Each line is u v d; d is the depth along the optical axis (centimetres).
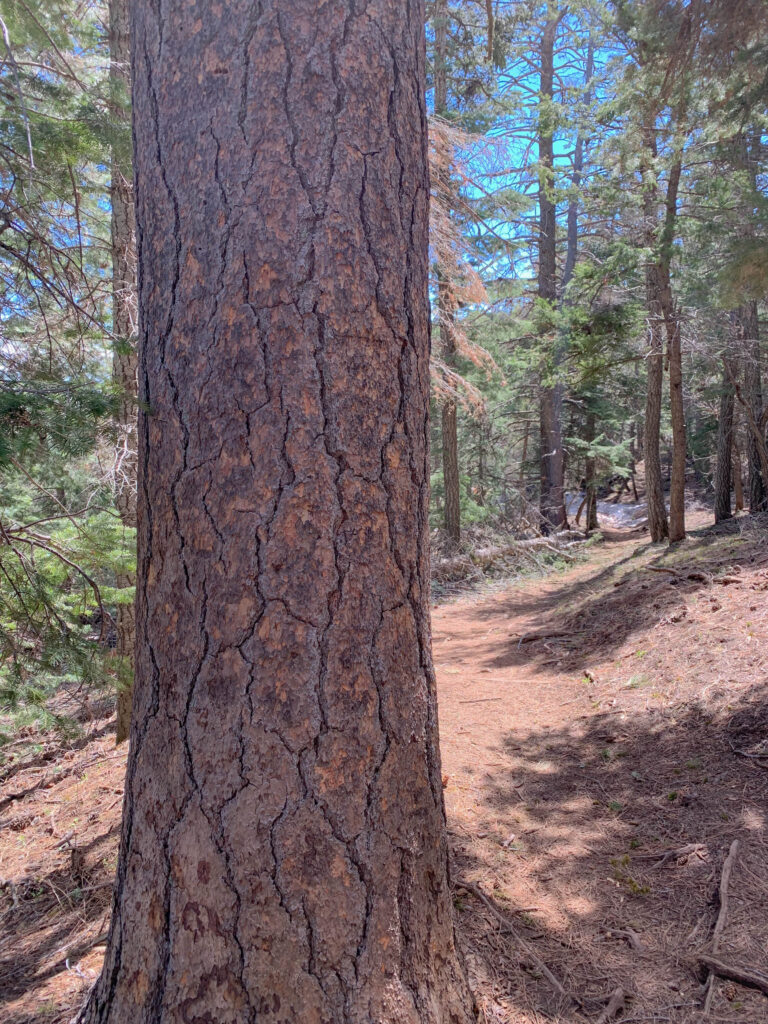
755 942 249
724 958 242
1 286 397
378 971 160
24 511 543
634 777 404
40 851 467
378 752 164
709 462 2548
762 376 1340
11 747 677
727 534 1066
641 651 629
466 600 1274
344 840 159
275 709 158
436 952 172
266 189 160
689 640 597
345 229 163
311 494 160
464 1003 177
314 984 155
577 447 2028
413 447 175
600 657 668
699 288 972
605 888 296
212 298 164
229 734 159
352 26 165
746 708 446
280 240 160
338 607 160
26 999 269
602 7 1209
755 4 483
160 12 173
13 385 259
